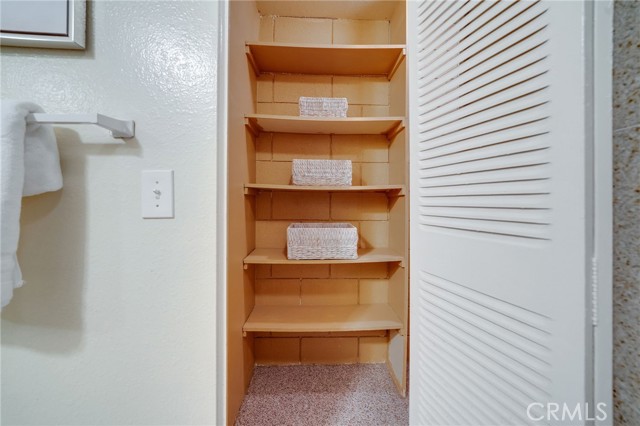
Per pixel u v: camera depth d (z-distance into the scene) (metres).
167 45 0.68
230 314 0.97
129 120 0.67
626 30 0.50
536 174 0.52
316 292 1.53
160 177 0.67
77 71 0.66
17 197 0.54
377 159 1.56
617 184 0.51
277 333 1.51
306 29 1.54
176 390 0.67
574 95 0.46
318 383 1.34
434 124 0.79
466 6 0.67
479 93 0.64
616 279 0.52
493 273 0.61
